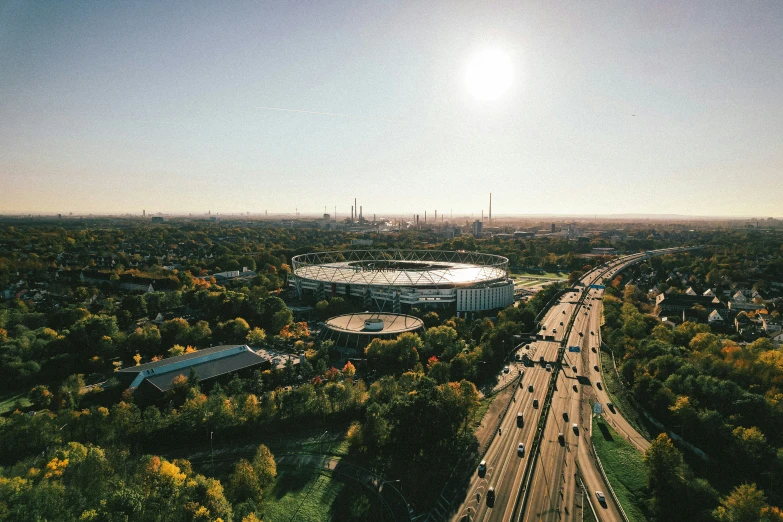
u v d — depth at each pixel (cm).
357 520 15275
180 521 13162
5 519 12081
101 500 13412
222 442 19662
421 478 17275
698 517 14750
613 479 17088
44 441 17525
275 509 15675
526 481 16750
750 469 17275
